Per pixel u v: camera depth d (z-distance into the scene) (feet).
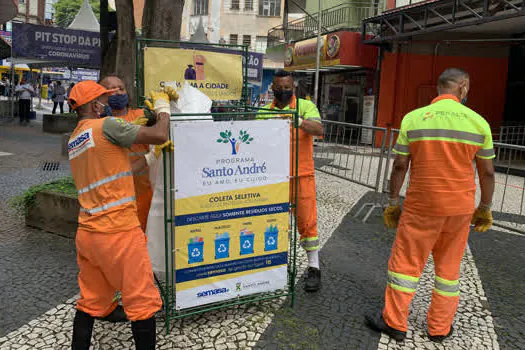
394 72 54.44
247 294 10.96
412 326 11.04
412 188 10.05
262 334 10.29
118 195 8.11
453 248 10.24
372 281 13.58
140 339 8.38
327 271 14.21
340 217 20.75
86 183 8.13
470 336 10.70
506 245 17.65
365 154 24.79
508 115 54.39
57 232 16.29
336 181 29.27
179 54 13.08
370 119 55.72
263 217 10.77
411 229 10.10
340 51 54.49
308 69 65.62
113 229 8.05
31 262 13.89
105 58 20.76
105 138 7.93
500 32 50.62
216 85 13.64
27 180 25.03
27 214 17.02
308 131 11.59
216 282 10.48
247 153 10.28
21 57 48.93
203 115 9.62
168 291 10.11
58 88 70.74
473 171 9.86
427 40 53.16
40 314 10.87
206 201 9.99
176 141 9.43
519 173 29.27
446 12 45.65
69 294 11.93
